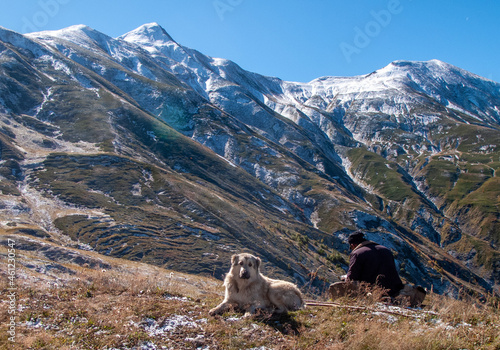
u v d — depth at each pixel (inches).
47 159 5310.0
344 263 4530.0
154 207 4640.8
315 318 304.2
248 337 269.3
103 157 5590.6
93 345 251.4
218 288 487.5
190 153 7268.7
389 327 271.3
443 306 323.0
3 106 6761.8
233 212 4940.9
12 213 3747.5
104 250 3422.7
